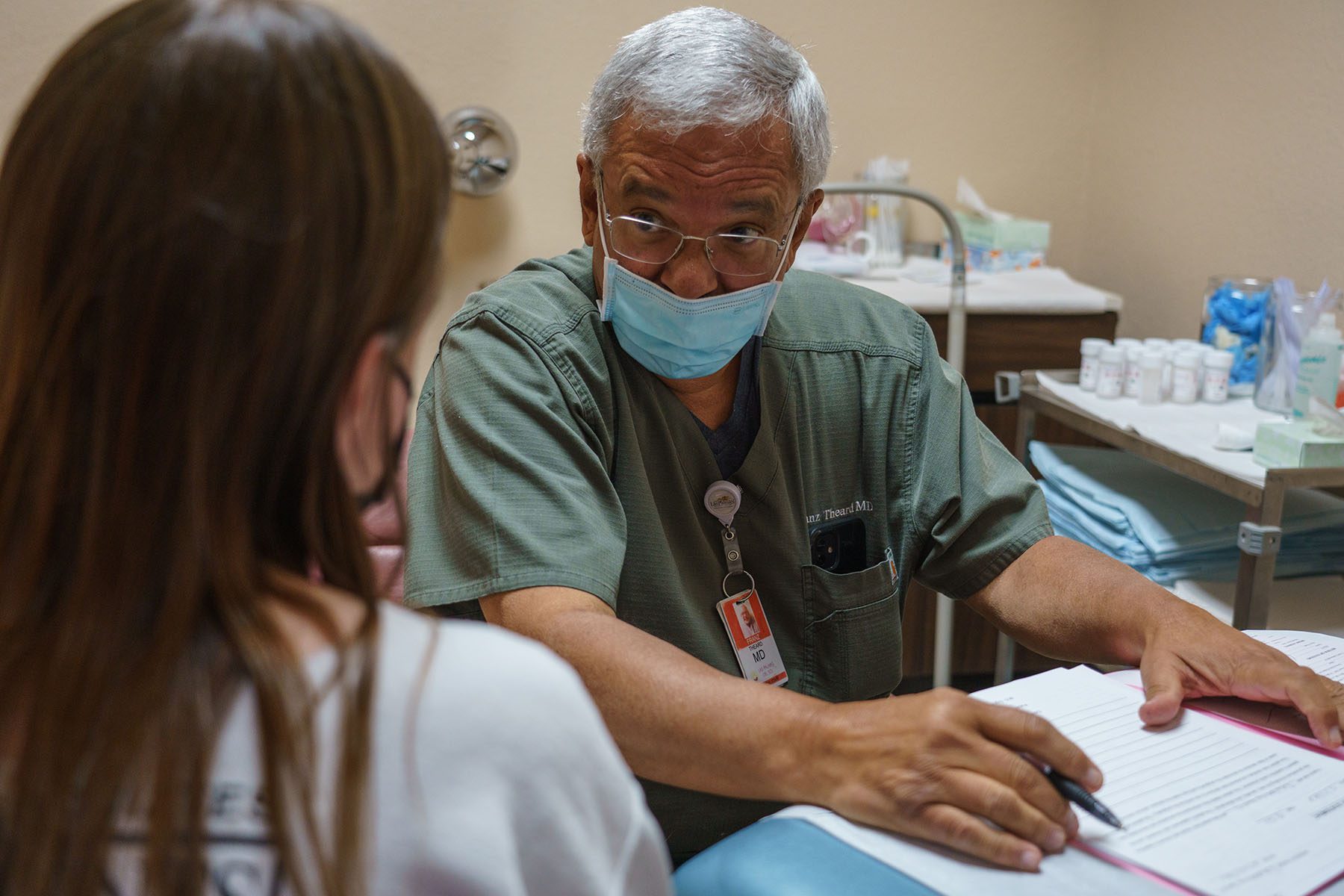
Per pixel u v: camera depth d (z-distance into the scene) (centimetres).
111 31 43
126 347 42
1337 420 157
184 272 41
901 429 130
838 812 76
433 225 48
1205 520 177
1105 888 67
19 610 44
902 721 75
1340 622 165
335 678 43
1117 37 279
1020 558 122
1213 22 242
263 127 42
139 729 41
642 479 116
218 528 43
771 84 104
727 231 107
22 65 245
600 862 48
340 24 45
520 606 97
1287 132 221
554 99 269
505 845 44
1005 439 240
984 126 286
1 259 44
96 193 41
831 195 266
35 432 43
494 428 107
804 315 130
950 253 275
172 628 42
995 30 281
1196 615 101
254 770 42
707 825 115
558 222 276
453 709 44
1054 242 298
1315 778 79
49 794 41
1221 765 81
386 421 49
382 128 45
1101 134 288
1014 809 70
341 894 41
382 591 50
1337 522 170
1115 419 185
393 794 43
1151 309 269
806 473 126
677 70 102
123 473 43
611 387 117
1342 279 207
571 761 46
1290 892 66
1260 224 229
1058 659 117
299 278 43
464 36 261
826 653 126
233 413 43
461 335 116
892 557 130
